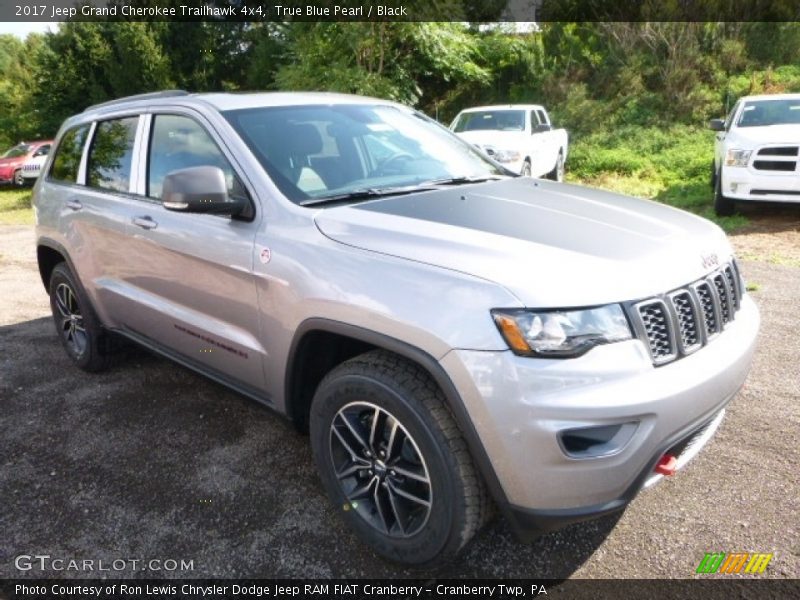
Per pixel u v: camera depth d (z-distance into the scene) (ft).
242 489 9.93
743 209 30.45
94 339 14.17
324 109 11.30
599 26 67.36
